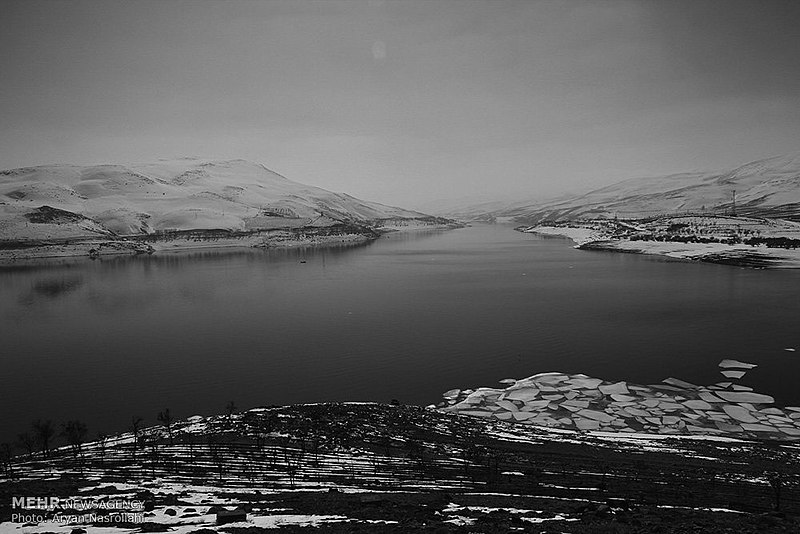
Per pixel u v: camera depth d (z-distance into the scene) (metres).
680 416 43.59
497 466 31.20
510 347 64.38
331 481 27.67
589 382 51.72
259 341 69.94
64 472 28.75
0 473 28.89
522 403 47.25
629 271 129.00
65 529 17.38
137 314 89.69
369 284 119.56
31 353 66.19
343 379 54.59
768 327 69.75
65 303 101.44
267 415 40.31
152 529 17.28
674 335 67.12
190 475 28.20
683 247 167.88
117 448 34.22
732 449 36.09
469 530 18.06
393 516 20.08
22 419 45.75
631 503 24.38
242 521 18.77
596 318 77.69
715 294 93.69
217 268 162.12
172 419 44.44
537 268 142.12
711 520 20.61
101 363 61.44
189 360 62.00
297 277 135.62
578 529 18.62
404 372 56.41
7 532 17.09
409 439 36.38
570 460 32.97
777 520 20.88
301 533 17.22
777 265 127.44
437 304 92.31
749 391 48.44
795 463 33.62
